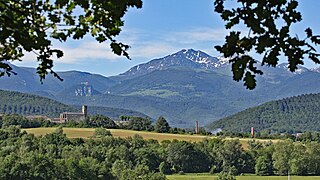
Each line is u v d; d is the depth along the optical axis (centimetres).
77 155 6781
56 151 6950
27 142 6756
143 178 6481
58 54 564
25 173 5266
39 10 533
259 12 397
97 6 510
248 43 401
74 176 5678
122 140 8075
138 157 7556
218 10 408
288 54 401
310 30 405
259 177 8044
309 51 402
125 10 492
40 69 575
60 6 511
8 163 5225
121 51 559
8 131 7188
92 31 554
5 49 592
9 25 481
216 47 409
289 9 402
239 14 403
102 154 7288
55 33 546
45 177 5394
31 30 527
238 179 7700
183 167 8000
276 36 398
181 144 8062
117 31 556
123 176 6388
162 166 7738
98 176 6025
